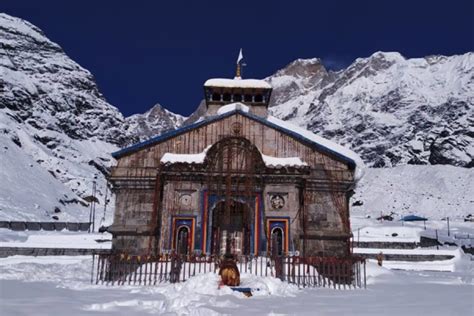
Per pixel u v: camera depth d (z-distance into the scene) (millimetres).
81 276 29625
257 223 33969
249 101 50375
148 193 36250
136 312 13523
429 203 160000
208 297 16312
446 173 184375
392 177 190625
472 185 170250
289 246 33500
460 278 36312
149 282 23391
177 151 37406
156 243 34906
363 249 57938
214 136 37812
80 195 147500
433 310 14680
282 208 34406
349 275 24547
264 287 19156
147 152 37281
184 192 34625
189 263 25609
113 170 36688
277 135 37875
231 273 19234
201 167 34438
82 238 57594
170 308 14141
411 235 78375
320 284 24109
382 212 157000
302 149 37531
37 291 18719
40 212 105000
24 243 54438
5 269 31484
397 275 35312
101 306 14500
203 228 33875
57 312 13117
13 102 195250
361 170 38062
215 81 50594
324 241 35156
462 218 139250
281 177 34656
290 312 13734
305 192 36031
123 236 35375
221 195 34344
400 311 14383
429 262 55906
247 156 34688
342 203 36094
